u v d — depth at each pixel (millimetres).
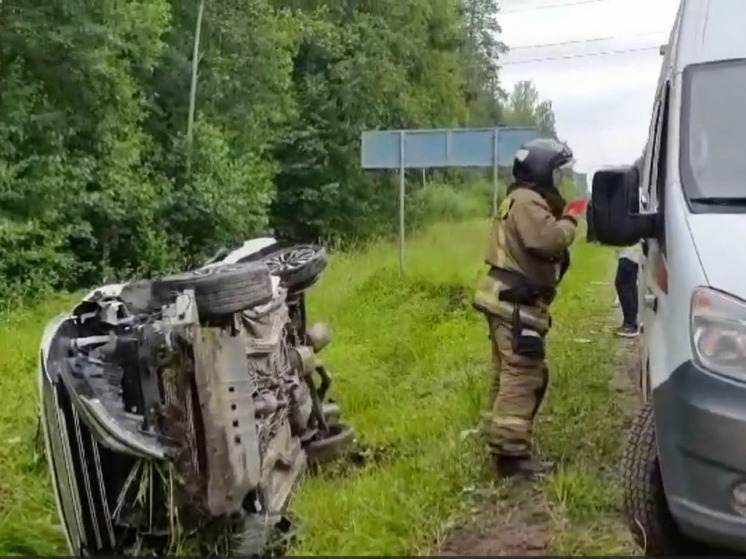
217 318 4234
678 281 3742
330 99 26188
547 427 5875
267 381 4746
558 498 4680
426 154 13031
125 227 16984
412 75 31766
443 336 9328
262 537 4168
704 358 3576
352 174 26328
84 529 3914
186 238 19422
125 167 16625
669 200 4035
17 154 14656
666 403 3672
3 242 13781
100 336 4086
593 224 4148
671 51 5254
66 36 14922
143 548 3984
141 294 4258
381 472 5277
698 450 3521
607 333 9711
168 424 3875
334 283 12578
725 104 4301
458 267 13047
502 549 4246
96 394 3801
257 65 22641
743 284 3582
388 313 10539
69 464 3863
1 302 12469
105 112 16000
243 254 6039
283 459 4883
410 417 6418
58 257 14484
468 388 6859
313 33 26203
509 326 4996
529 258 4977
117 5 16234
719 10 4637
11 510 4773
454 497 4824
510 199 5016
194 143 20078
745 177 4020
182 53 21328
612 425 5910
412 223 28312
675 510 3637
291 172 25750
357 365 7934
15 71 14680
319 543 4352
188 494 3916
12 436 5789
